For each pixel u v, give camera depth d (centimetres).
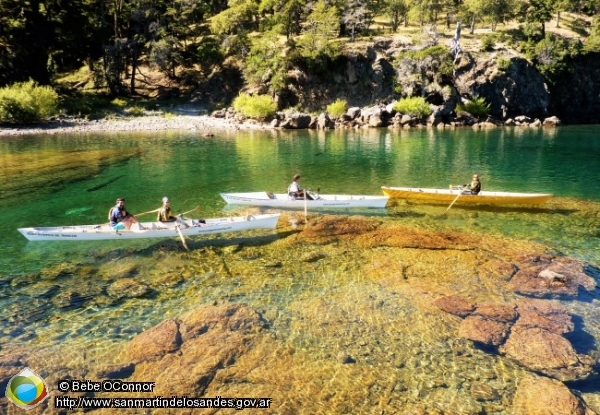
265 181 2361
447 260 1226
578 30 8262
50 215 1711
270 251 1309
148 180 2358
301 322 904
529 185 2280
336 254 1280
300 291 1046
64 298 1026
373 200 1770
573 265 1191
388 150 3519
